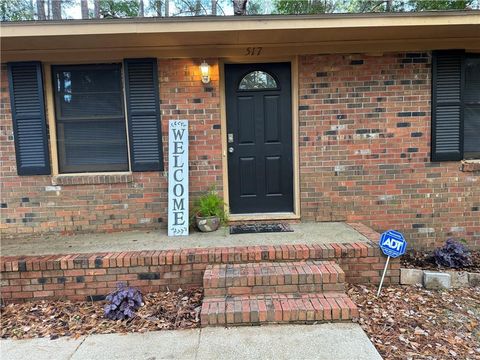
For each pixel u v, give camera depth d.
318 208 4.34
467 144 4.42
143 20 3.45
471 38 4.06
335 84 4.20
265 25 3.53
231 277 3.01
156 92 4.13
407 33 3.82
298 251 3.35
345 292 3.22
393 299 3.18
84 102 4.24
